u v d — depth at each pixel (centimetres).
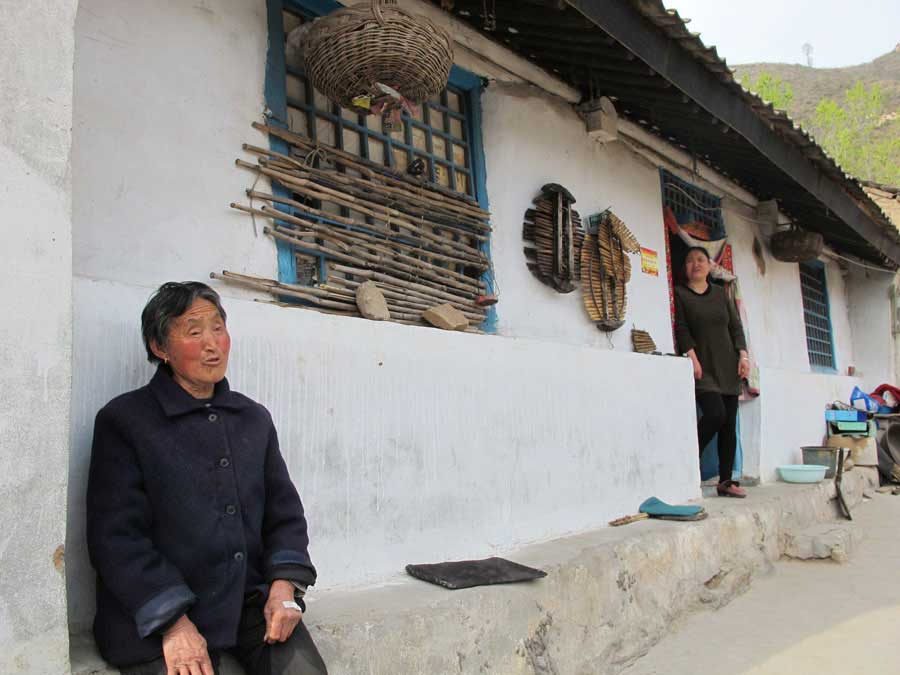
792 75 9225
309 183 338
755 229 842
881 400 1055
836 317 1126
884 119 6081
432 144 427
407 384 334
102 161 273
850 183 751
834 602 486
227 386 230
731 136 578
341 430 303
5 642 175
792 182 727
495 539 375
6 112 184
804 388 863
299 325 290
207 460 213
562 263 493
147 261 282
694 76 482
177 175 294
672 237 722
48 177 190
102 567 196
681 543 452
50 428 185
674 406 547
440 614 282
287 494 233
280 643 213
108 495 201
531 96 500
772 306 870
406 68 316
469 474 363
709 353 603
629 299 588
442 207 411
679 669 379
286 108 341
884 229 919
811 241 838
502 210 464
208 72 309
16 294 182
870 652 397
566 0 363
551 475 419
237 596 209
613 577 387
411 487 331
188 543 206
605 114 527
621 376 491
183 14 303
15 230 184
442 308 383
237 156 316
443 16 424
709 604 465
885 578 542
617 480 477
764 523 565
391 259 379
